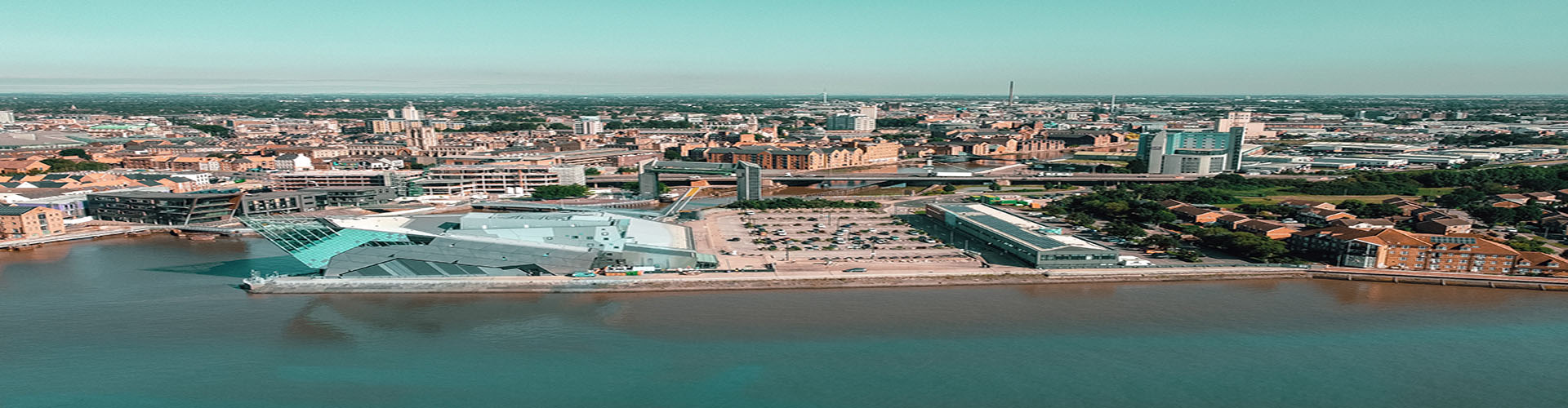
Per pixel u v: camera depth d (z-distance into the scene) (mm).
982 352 165875
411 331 175750
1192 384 149875
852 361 159875
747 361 159500
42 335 171625
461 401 140125
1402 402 142500
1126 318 189250
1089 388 147875
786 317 188625
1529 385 150250
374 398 140625
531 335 173500
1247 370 156375
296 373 151375
